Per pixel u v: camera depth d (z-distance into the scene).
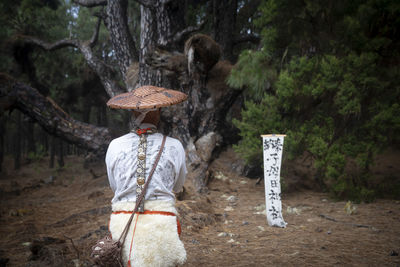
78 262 3.28
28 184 10.90
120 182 1.88
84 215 5.58
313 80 6.27
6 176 13.83
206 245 3.90
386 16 6.38
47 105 9.59
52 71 13.56
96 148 9.90
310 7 6.41
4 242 4.51
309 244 3.80
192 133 8.28
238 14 12.12
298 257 3.42
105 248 1.73
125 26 9.80
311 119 6.63
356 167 6.96
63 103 14.27
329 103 6.59
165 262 1.76
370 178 6.38
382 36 6.50
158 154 1.89
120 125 17.67
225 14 10.30
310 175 7.73
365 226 4.36
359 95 6.01
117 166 1.90
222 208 5.95
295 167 8.09
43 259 3.50
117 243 1.75
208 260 3.42
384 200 6.09
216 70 8.38
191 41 7.16
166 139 1.98
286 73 6.46
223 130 8.80
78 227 4.94
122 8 9.77
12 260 3.68
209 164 8.12
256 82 6.66
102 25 14.48
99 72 10.43
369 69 6.02
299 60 6.68
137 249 1.72
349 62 6.12
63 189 9.79
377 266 3.13
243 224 4.81
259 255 3.53
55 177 11.70
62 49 13.34
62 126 9.63
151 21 8.77
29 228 5.18
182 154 2.02
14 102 9.24
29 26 11.95
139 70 9.06
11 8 12.10
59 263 3.29
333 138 6.60
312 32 6.75
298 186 7.32
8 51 11.20
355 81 6.15
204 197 6.55
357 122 6.43
